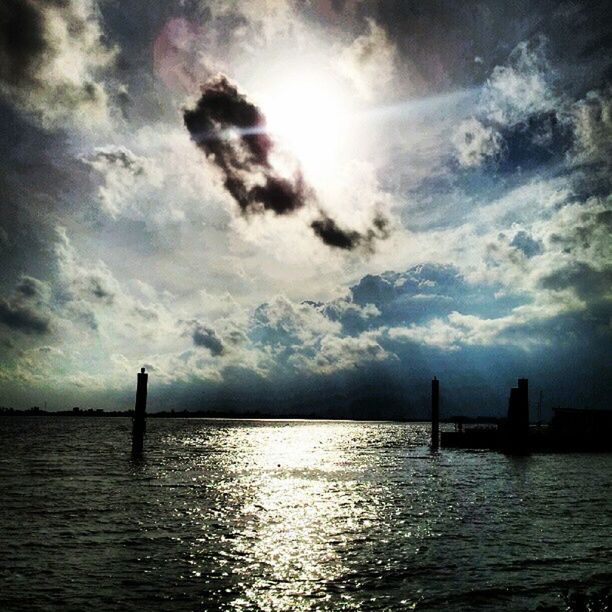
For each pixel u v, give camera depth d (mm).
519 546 21984
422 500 34406
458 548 21672
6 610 14844
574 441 74000
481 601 15766
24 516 27594
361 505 32344
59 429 168875
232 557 20297
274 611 14992
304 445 100875
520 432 72188
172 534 24000
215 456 71625
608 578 17875
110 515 28219
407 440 125500
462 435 78125
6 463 57844
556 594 16344
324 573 18328
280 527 25734
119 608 15094
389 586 17016
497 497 35812
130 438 115750
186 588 16750
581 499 35000
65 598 15820
